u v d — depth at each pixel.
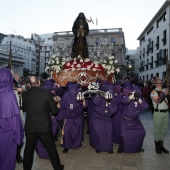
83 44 10.34
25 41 72.12
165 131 5.73
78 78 8.32
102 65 8.81
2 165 3.80
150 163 5.02
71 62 8.81
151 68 39.16
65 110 5.60
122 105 6.16
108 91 5.51
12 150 3.87
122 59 50.09
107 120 5.69
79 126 5.71
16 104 3.88
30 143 4.13
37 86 4.29
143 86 16.34
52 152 4.18
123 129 5.61
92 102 5.87
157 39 35.66
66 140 5.61
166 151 5.73
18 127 3.88
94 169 4.63
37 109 4.08
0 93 3.83
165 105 5.64
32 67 75.12
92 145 5.84
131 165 4.89
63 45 10.27
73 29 10.43
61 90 7.62
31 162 4.17
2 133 3.80
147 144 6.53
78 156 5.45
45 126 4.09
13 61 51.75
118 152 5.72
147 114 12.88
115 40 49.94
